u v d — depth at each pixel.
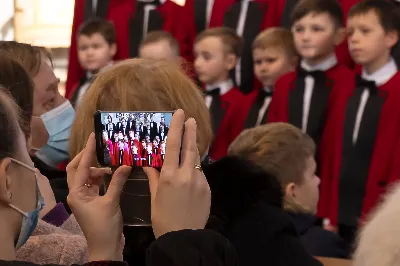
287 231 1.87
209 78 4.62
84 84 5.07
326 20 4.20
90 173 1.48
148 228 1.63
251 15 4.78
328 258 2.65
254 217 1.82
